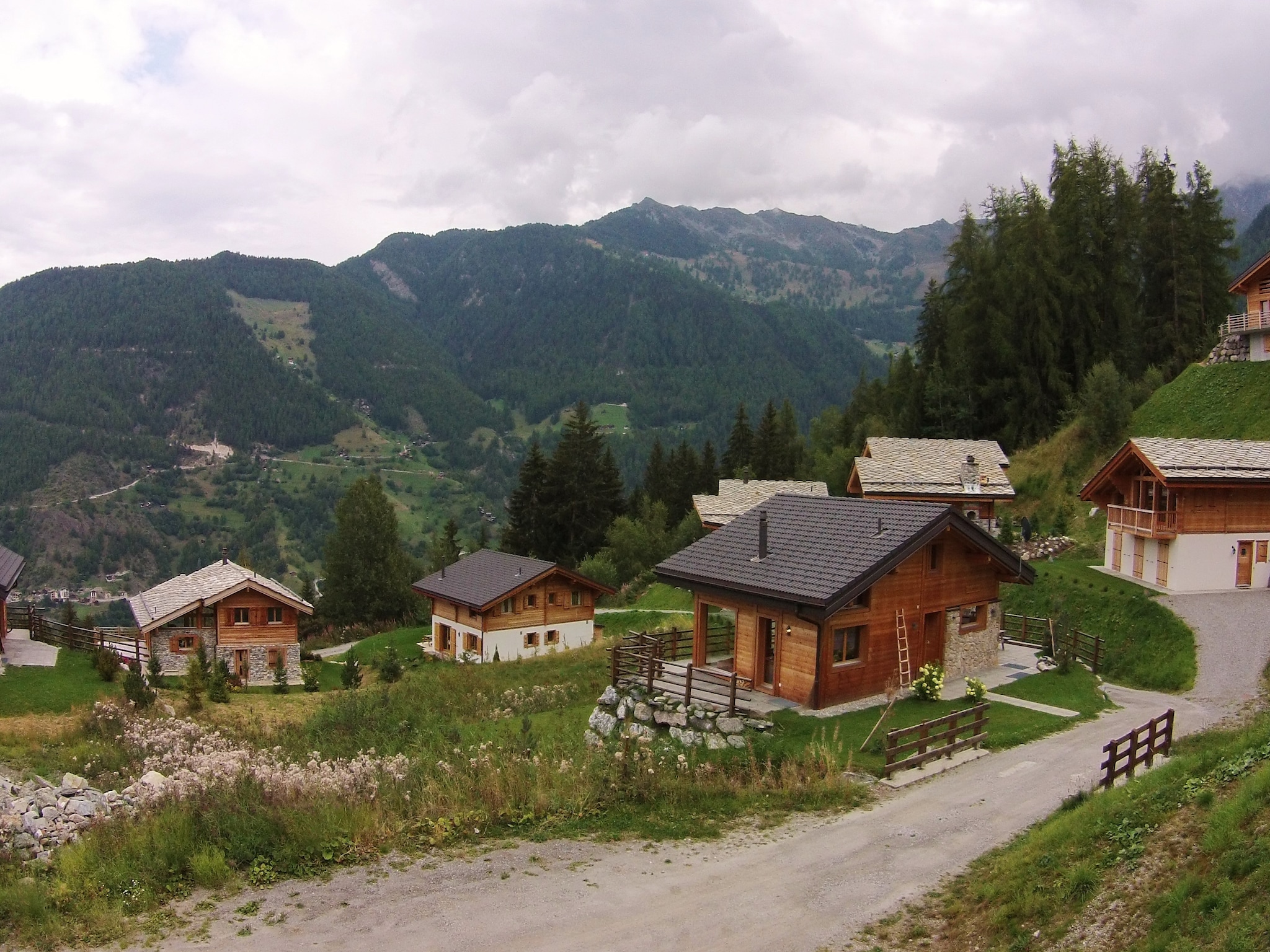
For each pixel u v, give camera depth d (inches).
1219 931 374.3
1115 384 2194.9
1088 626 1390.3
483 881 566.9
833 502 1115.9
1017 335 2524.6
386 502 2982.3
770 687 1014.4
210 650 1934.1
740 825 676.1
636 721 986.1
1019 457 2379.4
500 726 1069.1
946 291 3093.0
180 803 631.2
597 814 692.7
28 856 577.9
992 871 547.8
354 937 487.2
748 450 4222.4
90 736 1042.1
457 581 2170.3
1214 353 2182.6
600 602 2536.9
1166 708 1003.9
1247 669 1101.7
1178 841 474.3
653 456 4325.8
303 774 713.0
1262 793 465.1
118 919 496.4
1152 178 2736.2
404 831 637.9
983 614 1168.2
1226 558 1428.4
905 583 1042.1
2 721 1122.0
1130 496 1552.7
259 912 514.9
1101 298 2549.2
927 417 2721.5
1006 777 772.0
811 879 571.8
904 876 573.3
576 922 511.2
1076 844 528.7
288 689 1731.1
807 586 935.7
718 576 1037.2
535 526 3425.2
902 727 895.7
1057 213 2620.6
